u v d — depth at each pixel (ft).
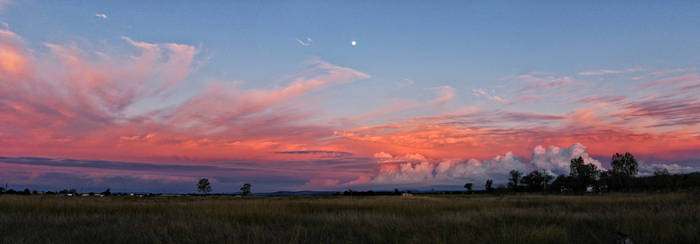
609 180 292.40
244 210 60.03
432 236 34.17
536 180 377.91
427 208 72.38
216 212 57.41
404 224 42.11
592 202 96.37
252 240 32.65
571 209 71.67
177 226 39.96
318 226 42.19
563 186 341.62
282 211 60.75
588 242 32.71
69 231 36.86
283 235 35.19
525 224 43.39
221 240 32.60
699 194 118.83
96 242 32.37
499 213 56.75
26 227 39.52
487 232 35.91
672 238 31.78
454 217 50.47
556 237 32.73
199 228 39.09
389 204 82.12
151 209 64.69
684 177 259.39
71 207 62.64
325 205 79.10
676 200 92.07
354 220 47.52
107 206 67.67
